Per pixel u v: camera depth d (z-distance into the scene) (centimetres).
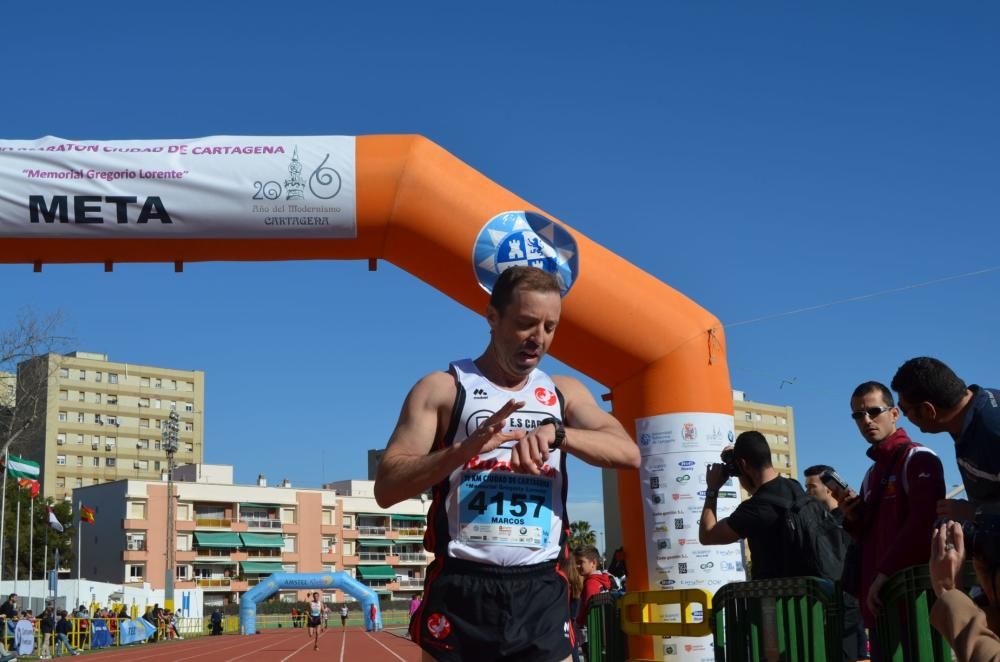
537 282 306
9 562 6931
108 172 881
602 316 910
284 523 8862
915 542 436
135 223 882
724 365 943
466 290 914
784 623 469
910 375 423
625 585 956
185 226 885
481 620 301
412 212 890
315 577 6138
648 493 921
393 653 3164
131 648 3816
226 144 900
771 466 556
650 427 920
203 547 8412
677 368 920
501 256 891
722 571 905
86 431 11312
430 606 307
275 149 896
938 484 446
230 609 7250
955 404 418
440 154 914
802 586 457
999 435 400
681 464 911
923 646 378
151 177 882
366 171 888
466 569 305
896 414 508
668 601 586
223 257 912
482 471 309
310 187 885
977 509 409
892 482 479
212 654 3231
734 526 541
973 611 283
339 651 3344
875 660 419
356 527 9362
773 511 528
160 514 8275
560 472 318
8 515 6938
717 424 921
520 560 306
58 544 7238
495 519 307
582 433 300
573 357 938
